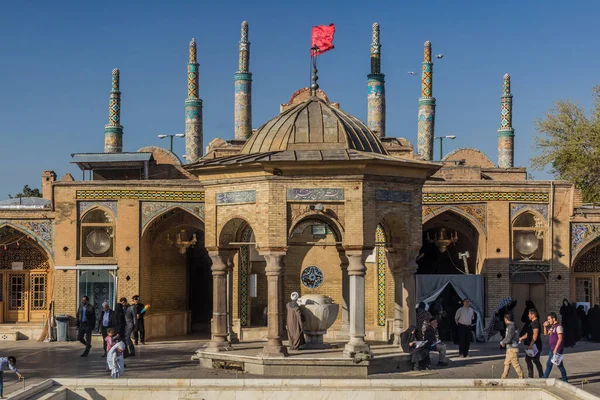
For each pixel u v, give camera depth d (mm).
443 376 18594
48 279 29406
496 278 26562
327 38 22391
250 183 19016
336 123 19828
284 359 18422
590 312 26906
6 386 17625
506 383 16234
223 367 19469
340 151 19078
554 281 26812
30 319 29328
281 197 18625
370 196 18625
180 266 28938
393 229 20031
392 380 16094
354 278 18594
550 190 26859
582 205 31156
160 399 15945
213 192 19891
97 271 26594
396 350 19703
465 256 27156
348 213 18500
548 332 18359
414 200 19781
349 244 18453
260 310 26812
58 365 20969
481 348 24406
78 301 26578
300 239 26094
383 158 18641
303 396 15750
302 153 18984
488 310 26547
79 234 26656
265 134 20156
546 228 26859
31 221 26891
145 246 27109
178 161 32688
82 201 26656
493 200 26734
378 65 33469
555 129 39000
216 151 29922
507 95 36375
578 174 37906
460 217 27609
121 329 22031
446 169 30766
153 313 27891
